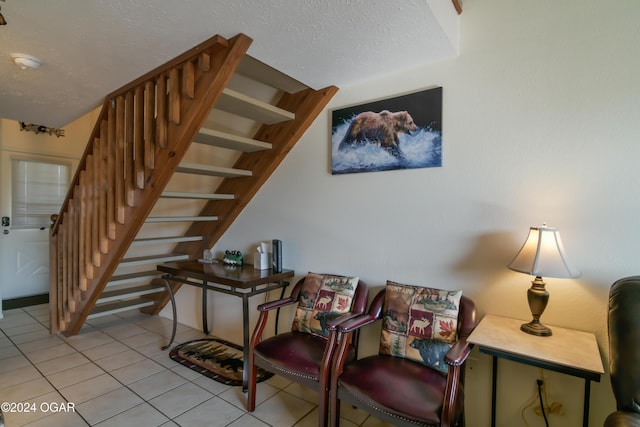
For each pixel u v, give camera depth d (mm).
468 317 1696
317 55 1936
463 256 1898
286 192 2711
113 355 2752
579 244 1583
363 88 2301
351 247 2346
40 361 2625
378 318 1924
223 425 1869
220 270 2629
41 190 4430
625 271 1483
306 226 2590
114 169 2539
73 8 1475
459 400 1388
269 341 2014
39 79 2246
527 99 1713
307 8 1484
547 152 1660
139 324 3543
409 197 2090
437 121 1969
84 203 2859
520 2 1736
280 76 2365
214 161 3154
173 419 1913
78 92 2490
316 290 2217
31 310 3936
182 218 2719
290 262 2689
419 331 1736
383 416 1415
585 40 1572
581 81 1579
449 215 1945
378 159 2193
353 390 1532
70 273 3066
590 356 1278
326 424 1679
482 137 1838
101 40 1754
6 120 4121
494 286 1801
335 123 2400
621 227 1492
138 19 1565
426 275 2027
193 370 2504
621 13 1493
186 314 3537
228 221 3025
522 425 1699
